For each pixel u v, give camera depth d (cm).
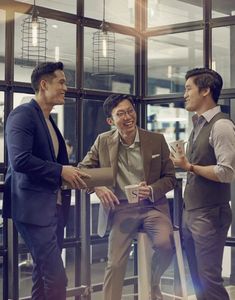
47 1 400
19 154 223
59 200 250
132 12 459
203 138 266
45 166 226
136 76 465
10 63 382
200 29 439
